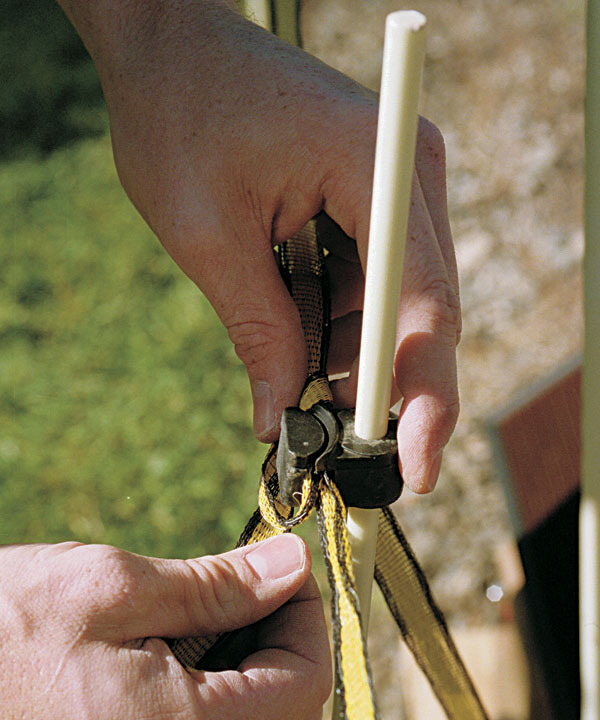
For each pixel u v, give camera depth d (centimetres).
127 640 68
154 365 235
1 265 269
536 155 255
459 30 287
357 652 54
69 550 71
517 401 116
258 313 87
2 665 66
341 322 95
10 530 206
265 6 96
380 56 286
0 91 329
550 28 285
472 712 96
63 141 309
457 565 187
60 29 352
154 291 256
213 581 71
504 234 240
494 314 225
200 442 218
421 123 87
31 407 231
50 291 261
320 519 61
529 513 110
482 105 269
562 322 223
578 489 107
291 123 84
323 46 290
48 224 279
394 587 81
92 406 229
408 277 74
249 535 78
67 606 66
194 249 88
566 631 102
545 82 272
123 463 216
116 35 94
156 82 91
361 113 83
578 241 238
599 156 67
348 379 78
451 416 71
